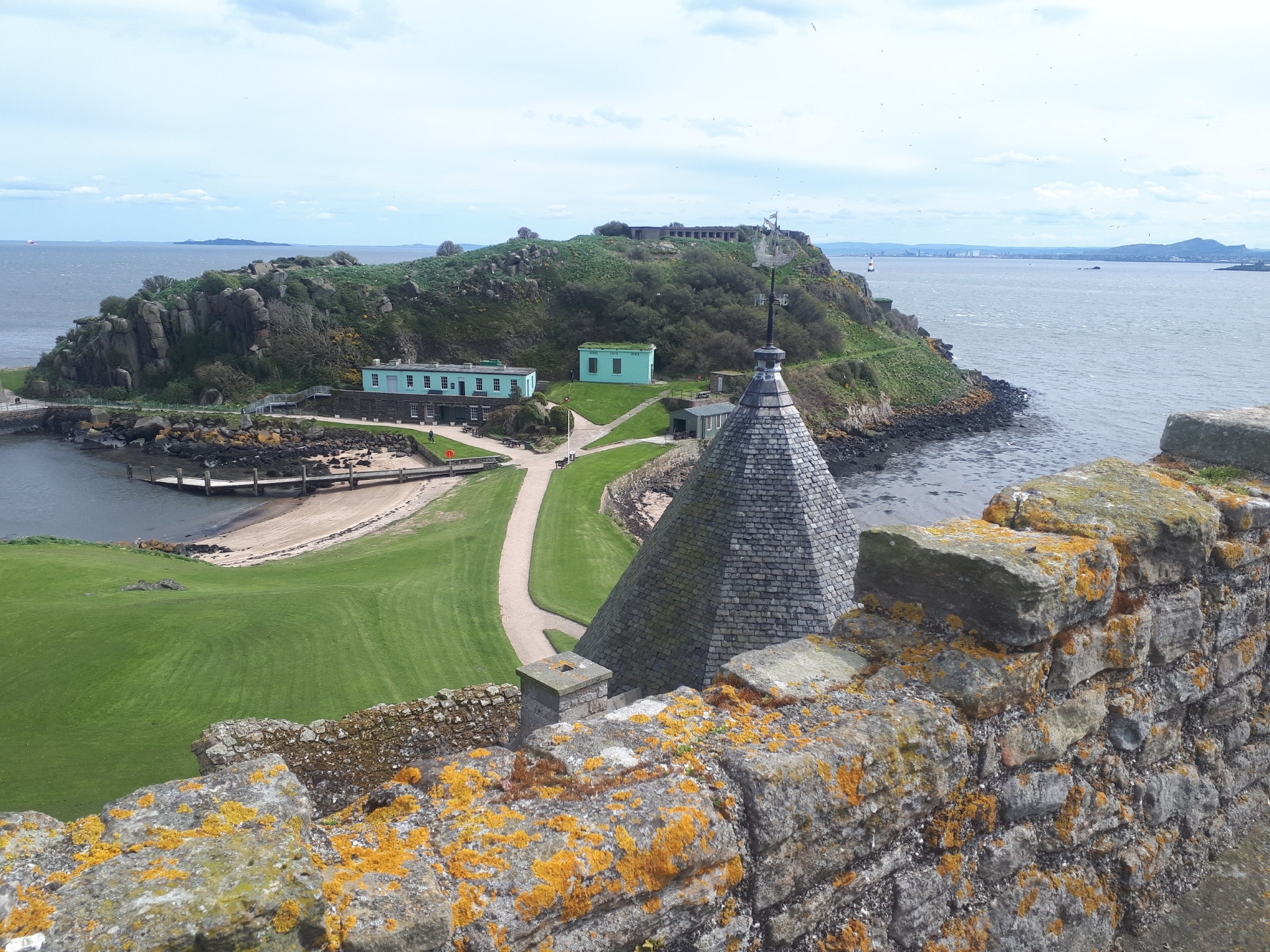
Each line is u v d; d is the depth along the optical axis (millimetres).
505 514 56125
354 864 3658
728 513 13305
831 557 13188
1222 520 6430
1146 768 6137
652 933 3969
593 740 4645
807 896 4543
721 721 4840
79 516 61719
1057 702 5465
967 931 5129
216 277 98312
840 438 80250
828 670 5316
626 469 66375
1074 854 5734
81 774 24797
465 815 4078
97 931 2947
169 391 91688
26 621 35250
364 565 47469
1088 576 5270
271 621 36500
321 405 90188
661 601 13438
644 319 101438
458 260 121438
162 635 34281
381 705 15273
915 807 4777
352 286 107062
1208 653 6426
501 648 35188
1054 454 75125
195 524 60250
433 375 86625
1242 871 6480
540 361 101125
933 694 5062
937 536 5688
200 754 14031
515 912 3564
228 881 3188
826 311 107688
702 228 154625
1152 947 5871
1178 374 116188
